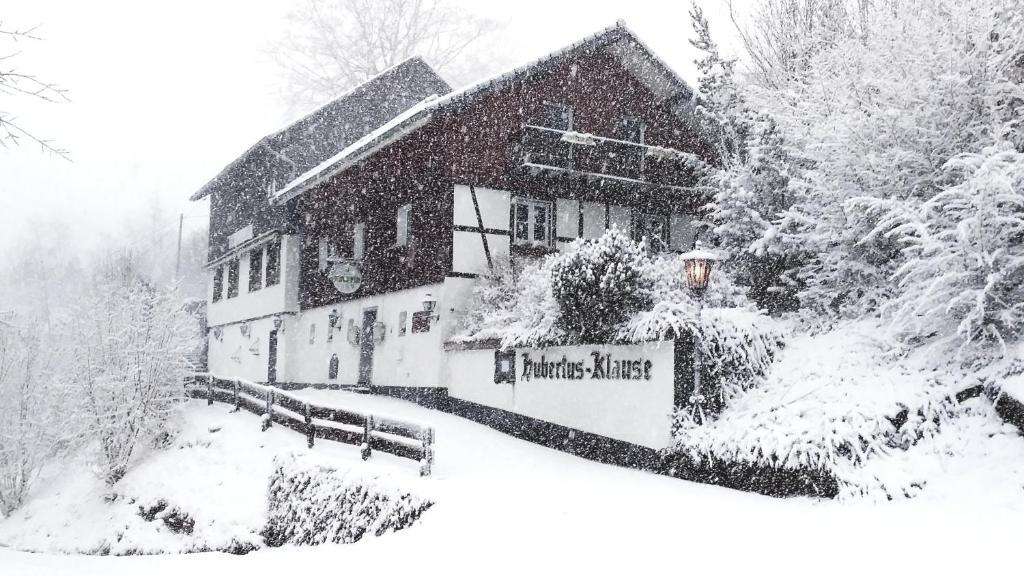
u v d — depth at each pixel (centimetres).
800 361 1246
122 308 2133
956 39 1215
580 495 1062
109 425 1991
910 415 1001
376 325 2167
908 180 1248
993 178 994
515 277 1839
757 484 1065
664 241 2162
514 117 1984
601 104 2097
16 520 2080
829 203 1360
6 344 2280
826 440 999
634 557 792
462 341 1797
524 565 803
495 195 1945
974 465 905
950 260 1049
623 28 2062
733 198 1563
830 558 739
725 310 1352
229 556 1102
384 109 3091
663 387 1280
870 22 1510
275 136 2881
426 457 1234
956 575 665
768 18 2248
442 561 855
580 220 2069
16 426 2233
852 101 1318
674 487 1119
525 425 1614
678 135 2175
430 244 1950
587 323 1422
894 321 1081
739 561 752
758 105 1823
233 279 3322
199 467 1775
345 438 1529
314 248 2673
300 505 1312
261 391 1944
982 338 1044
